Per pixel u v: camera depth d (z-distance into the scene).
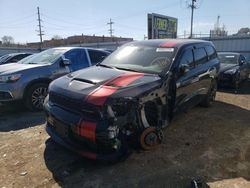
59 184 3.21
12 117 5.83
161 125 4.18
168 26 24.69
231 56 10.85
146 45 5.00
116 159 3.51
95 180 3.29
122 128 3.45
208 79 6.00
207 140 4.57
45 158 3.84
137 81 3.75
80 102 3.38
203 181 3.29
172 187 3.15
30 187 3.16
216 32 37.50
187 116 5.92
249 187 3.18
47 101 4.07
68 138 3.53
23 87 5.85
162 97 4.02
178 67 4.43
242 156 4.00
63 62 6.39
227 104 7.19
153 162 3.72
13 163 3.71
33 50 44.25
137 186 3.17
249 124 5.49
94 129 3.22
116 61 4.77
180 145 4.31
